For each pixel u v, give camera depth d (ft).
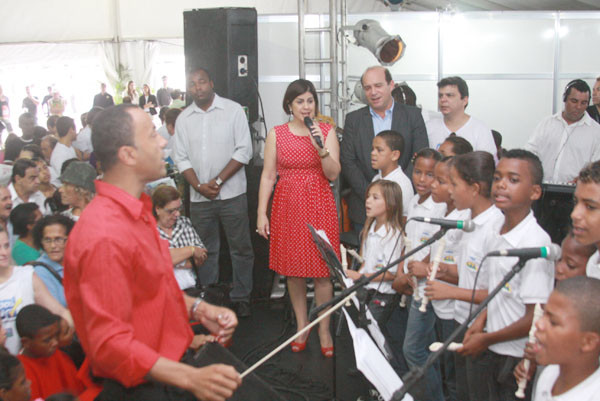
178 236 11.02
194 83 12.52
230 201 12.74
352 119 12.12
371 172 11.78
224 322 5.72
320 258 10.33
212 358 5.56
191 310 5.80
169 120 16.69
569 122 13.20
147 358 4.50
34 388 6.88
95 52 37.37
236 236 12.94
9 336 7.38
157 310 4.97
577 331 4.32
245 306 13.05
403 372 8.86
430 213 8.55
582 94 12.66
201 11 14.07
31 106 37.50
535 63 17.93
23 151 13.92
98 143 4.86
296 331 11.89
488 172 6.77
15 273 7.59
